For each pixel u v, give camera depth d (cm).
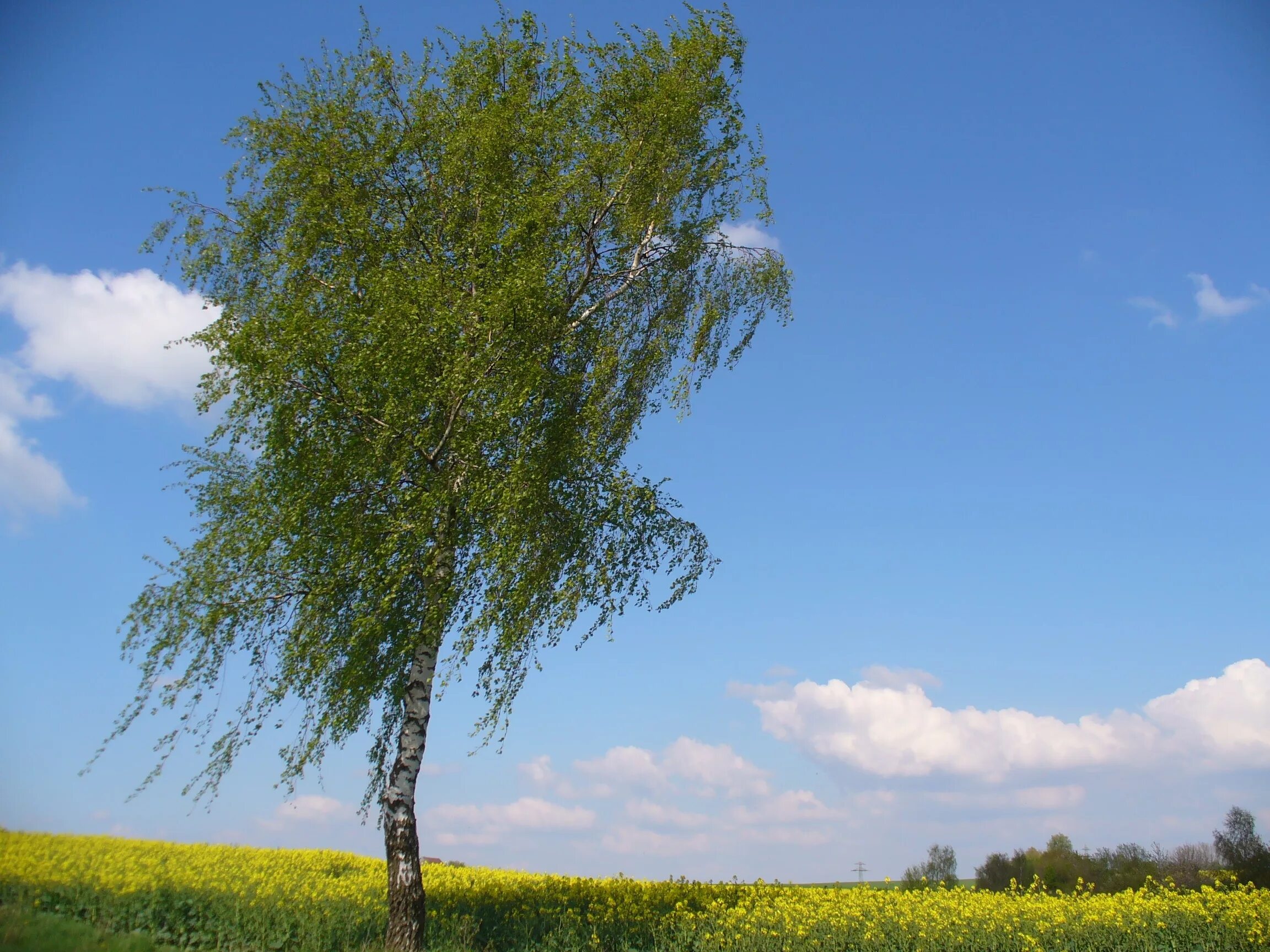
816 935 1243
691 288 1455
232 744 1129
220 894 1389
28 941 947
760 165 1445
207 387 1157
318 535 1142
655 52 1395
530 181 1284
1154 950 1325
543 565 1193
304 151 1251
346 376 1109
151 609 1142
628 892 1543
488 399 1127
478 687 1164
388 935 1124
